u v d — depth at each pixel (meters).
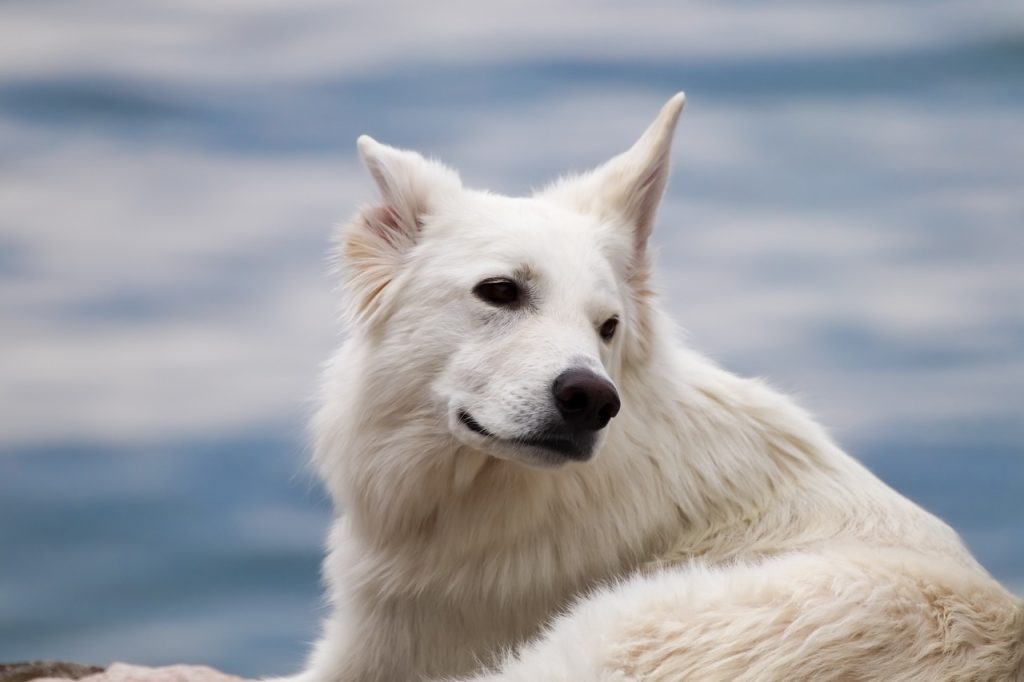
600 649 8.94
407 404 10.30
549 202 11.02
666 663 8.78
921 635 8.72
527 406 9.51
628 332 10.68
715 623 8.84
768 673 8.62
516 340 9.83
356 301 10.67
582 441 9.49
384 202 10.76
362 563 10.73
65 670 13.57
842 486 10.91
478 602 10.38
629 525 10.38
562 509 10.22
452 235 10.41
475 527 10.24
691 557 9.88
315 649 11.91
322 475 11.09
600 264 10.30
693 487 10.63
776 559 9.49
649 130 11.24
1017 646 8.79
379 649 10.75
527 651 9.39
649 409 10.66
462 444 10.07
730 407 11.02
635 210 11.02
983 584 9.23
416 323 10.28
